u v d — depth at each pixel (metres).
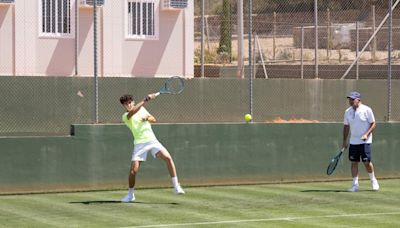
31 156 31.86
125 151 33.50
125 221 24.30
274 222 24.23
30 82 40.66
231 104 44.78
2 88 40.16
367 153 32.44
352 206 28.12
